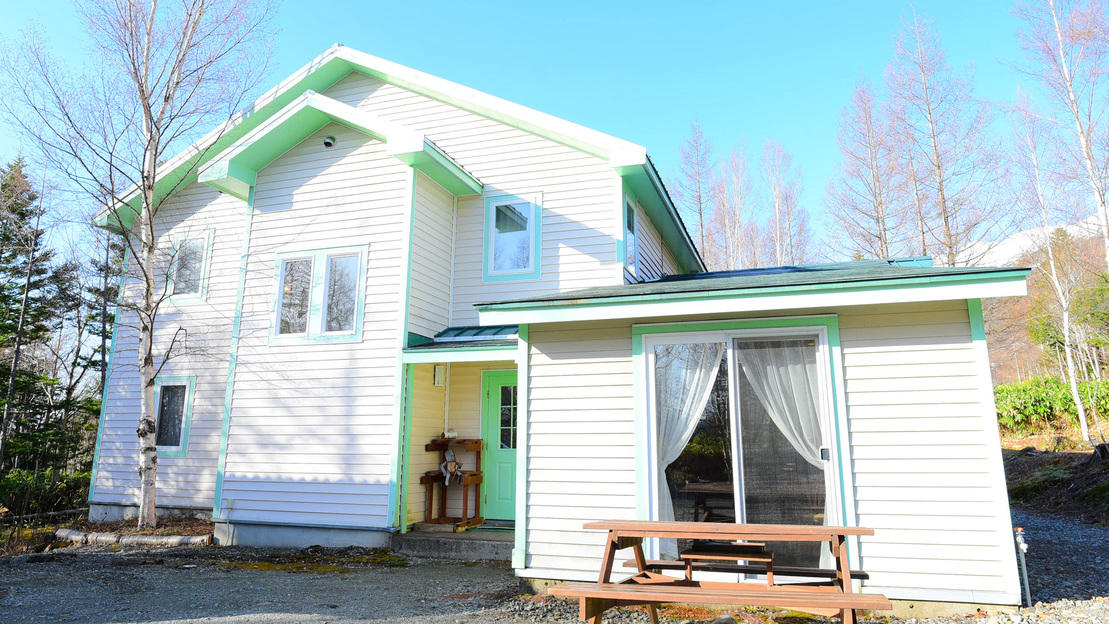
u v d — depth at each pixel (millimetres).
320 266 9867
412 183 9641
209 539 9375
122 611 5578
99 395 20000
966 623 4969
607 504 6230
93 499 11891
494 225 10633
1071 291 20297
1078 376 27500
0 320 18094
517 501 6469
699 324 6301
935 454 5473
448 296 10500
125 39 10727
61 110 10219
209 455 11305
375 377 9148
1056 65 19000
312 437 9273
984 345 5488
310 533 9016
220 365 11680
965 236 23188
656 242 12945
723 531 4344
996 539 5223
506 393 10141
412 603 5914
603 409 6438
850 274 6613
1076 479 14062
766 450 5898
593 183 10242
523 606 5797
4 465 15914
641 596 3801
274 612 5539
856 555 5465
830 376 5828
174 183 12492
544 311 6438
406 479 8930
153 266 12375
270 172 10508
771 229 34156
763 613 5699
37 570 7492
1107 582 6723
